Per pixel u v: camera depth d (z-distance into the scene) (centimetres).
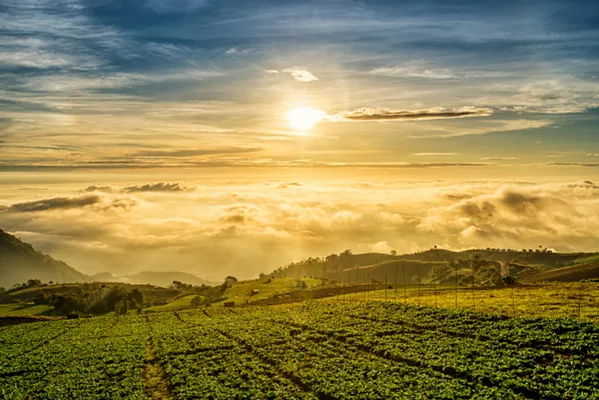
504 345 6706
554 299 10025
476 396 4938
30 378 7094
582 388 4919
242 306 16025
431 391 5209
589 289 11375
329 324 9288
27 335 11225
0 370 7612
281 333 8944
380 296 13850
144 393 6156
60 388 6381
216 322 11281
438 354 6650
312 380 5966
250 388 5884
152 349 8725
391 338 7738
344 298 14088
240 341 8644
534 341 6656
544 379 5256
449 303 10544
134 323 12712
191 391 5925
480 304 9975
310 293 18438
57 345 9612
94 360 7931
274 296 18788
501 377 5450
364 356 7031
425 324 8381
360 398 5244
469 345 6850
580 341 6325
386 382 5669
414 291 14812
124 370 7188
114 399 5847
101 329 11738
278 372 6600
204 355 7819
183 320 12519
